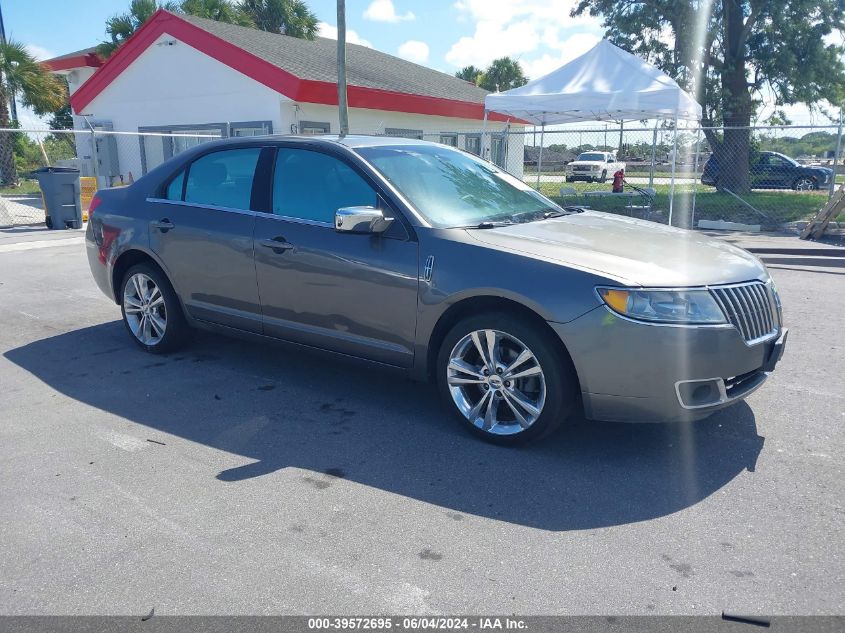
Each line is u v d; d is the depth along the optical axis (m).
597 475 3.65
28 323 6.66
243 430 4.24
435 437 4.13
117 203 5.73
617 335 3.51
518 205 4.82
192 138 18.92
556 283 3.64
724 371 3.61
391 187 4.30
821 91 21.64
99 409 4.57
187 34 18.05
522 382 3.91
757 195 20.16
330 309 4.46
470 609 2.62
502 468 3.74
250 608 2.63
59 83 22.45
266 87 16.98
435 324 4.06
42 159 31.98
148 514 3.29
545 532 3.13
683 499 3.41
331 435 4.16
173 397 4.77
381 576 2.82
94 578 2.82
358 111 18.62
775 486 3.52
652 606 2.62
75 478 3.64
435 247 4.03
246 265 4.82
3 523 3.22
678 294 3.53
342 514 3.29
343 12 12.73
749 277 3.86
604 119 15.64
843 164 22.67
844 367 5.30
